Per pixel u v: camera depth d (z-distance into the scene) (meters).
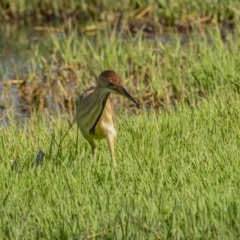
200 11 43.84
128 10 45.34
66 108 31.91
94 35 43.47
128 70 34.31
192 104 27.59
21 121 30.50
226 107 25.84
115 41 38.44
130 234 16.66
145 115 26.59
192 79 31.39
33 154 22.89
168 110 28.08
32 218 18.44
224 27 42.53
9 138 24.88
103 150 23.42
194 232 16.78
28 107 32.41
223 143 22.45
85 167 21.41
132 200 18.58
